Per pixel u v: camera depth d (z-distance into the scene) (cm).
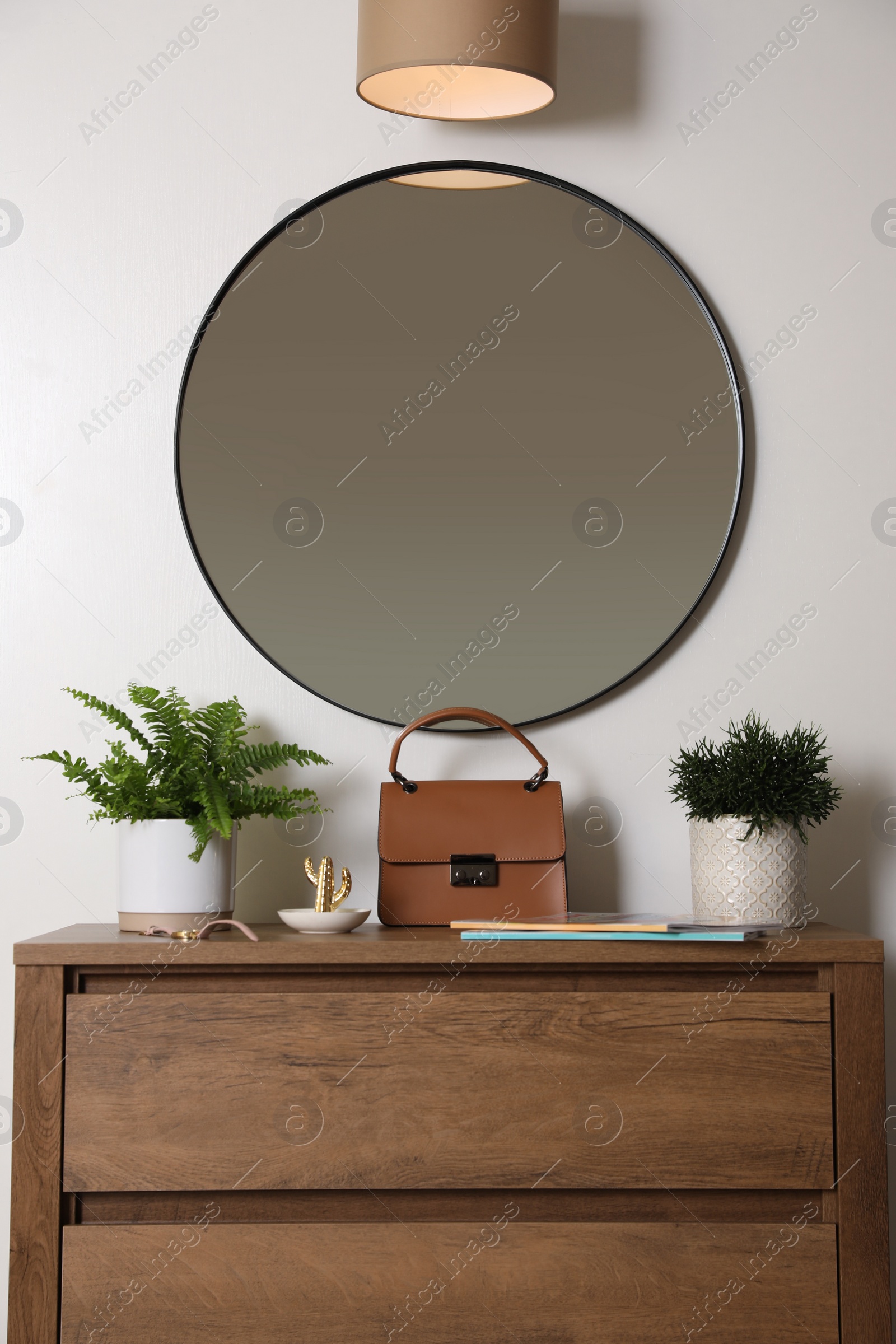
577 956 124
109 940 129
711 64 171
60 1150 122
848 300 171
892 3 172
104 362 170
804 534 169
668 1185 123
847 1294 121
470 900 147
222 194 171
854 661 167
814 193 172
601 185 172
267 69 172
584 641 166
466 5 151
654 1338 121
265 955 124
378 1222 123
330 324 169
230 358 169
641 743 166
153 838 139
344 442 168
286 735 166
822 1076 124
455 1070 124
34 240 170
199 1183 122
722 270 171
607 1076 124
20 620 166
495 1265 121
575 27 172
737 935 121
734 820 141
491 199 171
